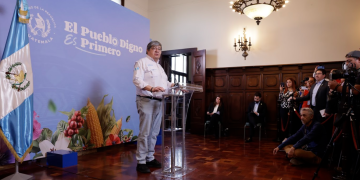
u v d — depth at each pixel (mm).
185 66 8773
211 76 7098
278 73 6305
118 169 3021
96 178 2656
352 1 5547
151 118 2951
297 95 5230
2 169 2939
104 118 4129
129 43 4645
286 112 5391
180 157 3791
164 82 3072
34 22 3148
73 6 3650
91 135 3895
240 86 6758
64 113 3500
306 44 5957
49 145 3297
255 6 4984
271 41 6332
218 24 7000
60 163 3086
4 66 2424
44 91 3254
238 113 6754
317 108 3844
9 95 2438
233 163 3402
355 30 5500
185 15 7430
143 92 2879
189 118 7953
